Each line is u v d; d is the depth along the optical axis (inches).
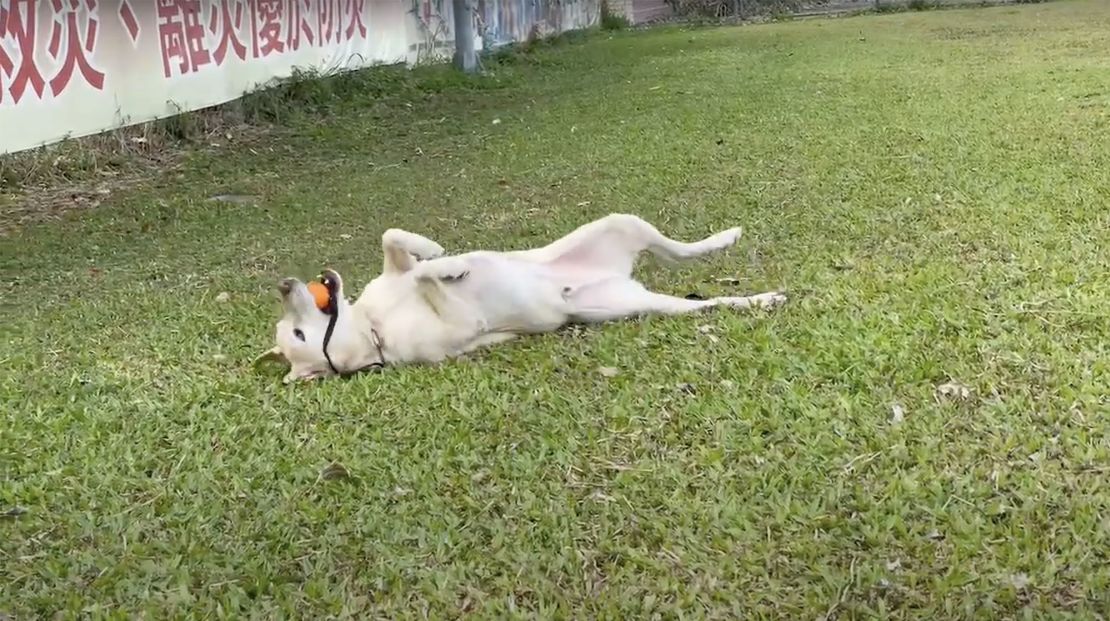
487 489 97.8
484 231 195.2
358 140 321.7
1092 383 107.1
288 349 122.3
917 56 446.0
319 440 109.0
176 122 316.8
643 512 92.4
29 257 204.5
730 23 802.2
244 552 90.4
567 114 343.0
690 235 178.4
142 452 109.6
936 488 91.9
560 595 82.6
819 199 194.7
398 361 124.6
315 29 407.2
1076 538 84.3
